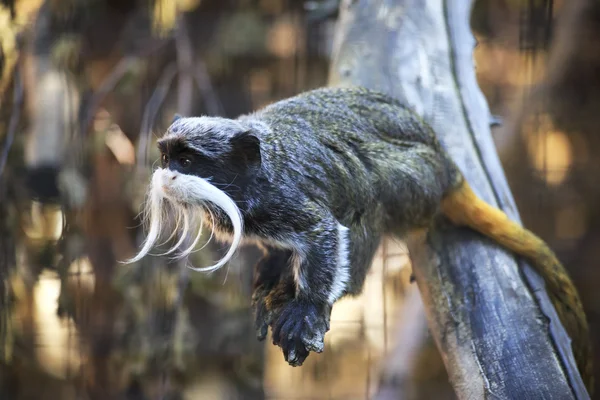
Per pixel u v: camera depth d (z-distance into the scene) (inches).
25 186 323.3
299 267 184.2
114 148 360.5
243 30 390.9
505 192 236.4
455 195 220.7
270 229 186.4
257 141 181.0
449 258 219.6
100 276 364.8
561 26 448.5
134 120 367.9
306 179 187.9
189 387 334.0
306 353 177.6
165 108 370.0
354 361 389.7
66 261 319.9
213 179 183.0
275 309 189.0
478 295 210.1
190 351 323.9
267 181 184.5
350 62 269.4
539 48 411.2
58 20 339.3
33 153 328.2
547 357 194.1
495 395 190.1
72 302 326.6
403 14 274.1
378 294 366.0
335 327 366.0
